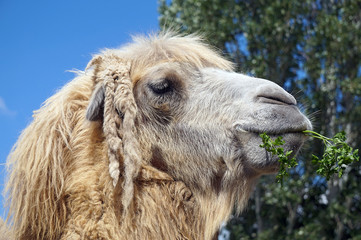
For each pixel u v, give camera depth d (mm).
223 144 1689
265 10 5387
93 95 1665
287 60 5512
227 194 1704
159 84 1722
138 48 1818
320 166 1655
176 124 1720
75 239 1589
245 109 1675
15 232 1633
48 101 1755
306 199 5457
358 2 5738
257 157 1646
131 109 1663
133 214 1614
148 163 1702
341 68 5562
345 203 5145
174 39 1864
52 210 1622
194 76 1756
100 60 1733
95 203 1606
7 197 1675
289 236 4953
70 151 1663
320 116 5328
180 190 1692
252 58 5426
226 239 5617
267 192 5414
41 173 1637
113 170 1600
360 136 5316
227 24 5246
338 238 4984
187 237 1668
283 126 1631
